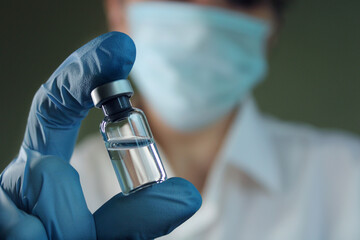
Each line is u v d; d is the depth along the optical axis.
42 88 0.73
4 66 2.00
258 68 1.49
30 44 2.01
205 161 1.58
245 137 1.47
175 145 1.58
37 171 0.69
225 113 1.52
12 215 0.67
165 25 1.44
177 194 0.69
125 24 1.60
